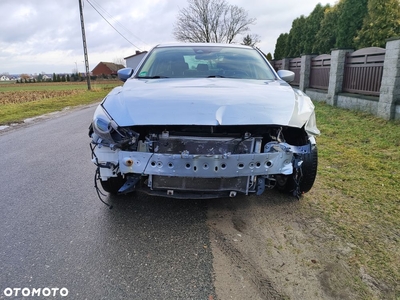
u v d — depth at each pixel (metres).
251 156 2.29
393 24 9.00
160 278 2.03
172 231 2.61
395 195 3.17
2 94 23.67
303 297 1.85
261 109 2.41
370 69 8.06
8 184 3.74
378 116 7.09
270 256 2.25
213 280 2.00
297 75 14.66
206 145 2.42
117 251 2.33
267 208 3.02
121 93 2.72
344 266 2.12
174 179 2.47
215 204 3.13
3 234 2.58
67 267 2.14
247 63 3.72
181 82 3.07
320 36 13.66
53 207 3.09
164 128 2.46
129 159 2.31
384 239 2.43
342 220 2.74
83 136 6.72
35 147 5.71
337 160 4.30
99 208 3.06
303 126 2.49
